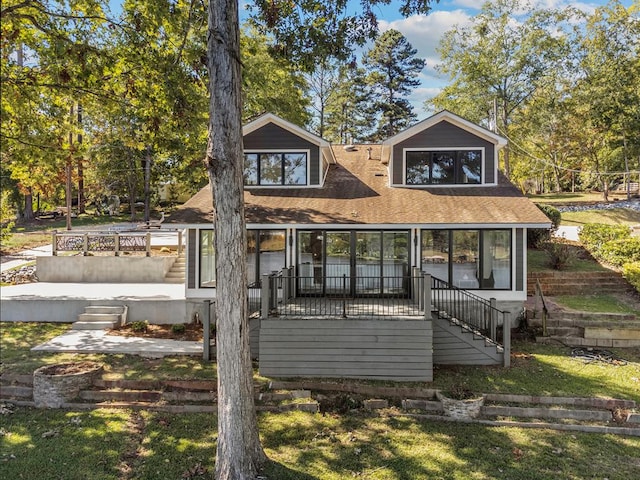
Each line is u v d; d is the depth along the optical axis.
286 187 16.66
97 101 14.30
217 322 7.28
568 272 16.41
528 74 31.38
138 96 13.69
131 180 35.22
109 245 19.36
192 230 14.84
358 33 10.20
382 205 14.90
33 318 14.95
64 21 12.93
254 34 23.42
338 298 13.96
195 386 10.15
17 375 10.59
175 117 13.31
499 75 31.38
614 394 9.63
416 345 10.77
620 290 15.61
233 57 7.26
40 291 16.45
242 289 7.27
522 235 13.85
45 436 8.34
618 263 17.06
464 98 32.84
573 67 31.25
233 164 7.19
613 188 40.66
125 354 12.08
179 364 11.42
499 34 31.52
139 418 9.09
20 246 25.58
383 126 47.06
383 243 14.41
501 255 13.98
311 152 16.62
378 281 14.41
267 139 16.62
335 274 14.53
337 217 14.01
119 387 10.19
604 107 29.14
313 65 10.86
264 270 14.68
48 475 7.18
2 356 11.88
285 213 14.43
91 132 28.83
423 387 10.31
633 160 32.41
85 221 35.06
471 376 10.88
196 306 14.81
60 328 14.25
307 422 8.99
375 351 10.88
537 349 12.41
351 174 18.28
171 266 19.36
